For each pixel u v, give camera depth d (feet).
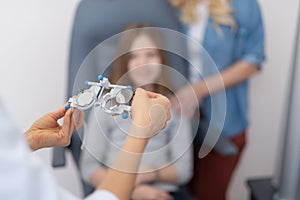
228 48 4.57
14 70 5.04
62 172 5.43
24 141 1.16
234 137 4.97
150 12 3.79
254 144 5.97
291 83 3.01
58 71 5.17
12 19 4.84
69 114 1.57
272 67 5.58
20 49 4.98
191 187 4.89
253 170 6.11
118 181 1.54
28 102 5.18
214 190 5.03
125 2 3.72
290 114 3.03
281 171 3.20
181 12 4.45
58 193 1.20
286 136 3.10
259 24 4.67
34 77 5.12
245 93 4.93
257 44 4.72
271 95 5.73
